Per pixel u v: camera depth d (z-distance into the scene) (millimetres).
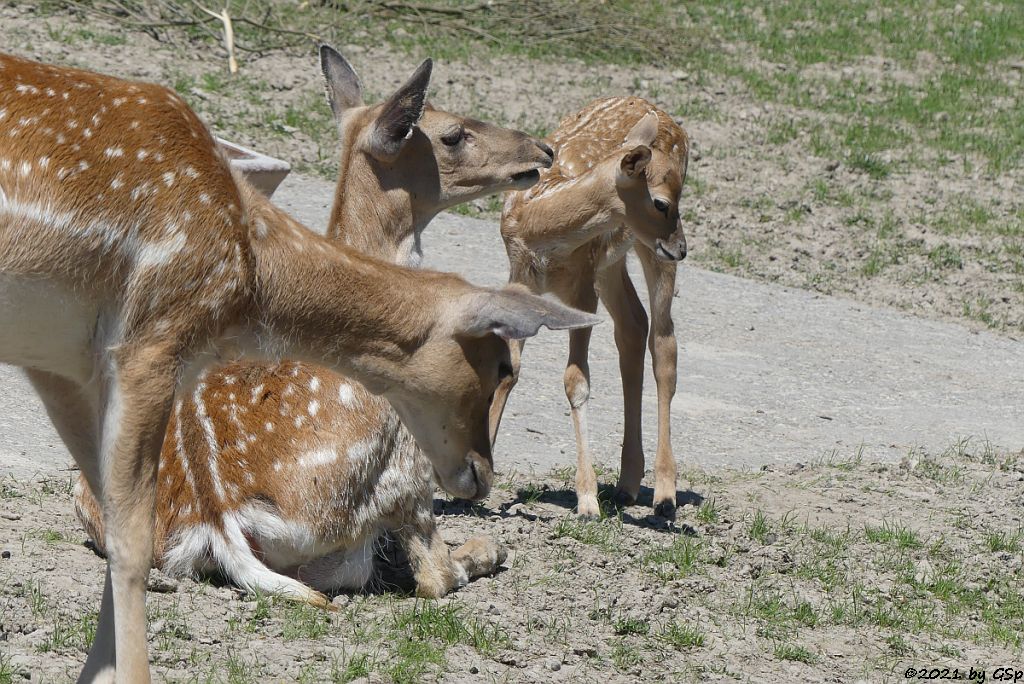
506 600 9609
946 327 20672
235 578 9070
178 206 7301
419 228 11133
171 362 7367
